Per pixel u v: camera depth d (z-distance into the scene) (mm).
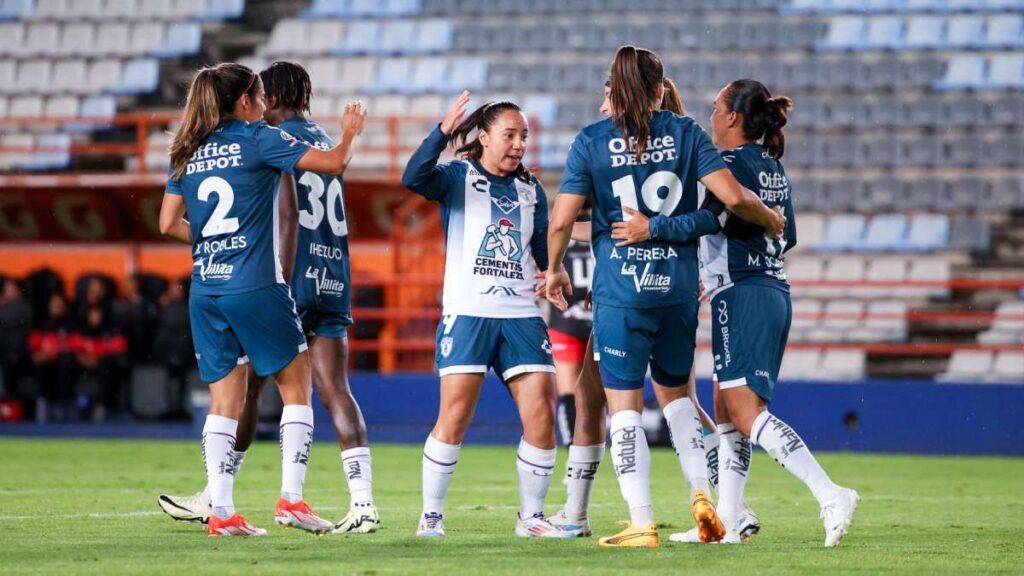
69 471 40344
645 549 19906
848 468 44906
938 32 82625
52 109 84688
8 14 88688
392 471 41312
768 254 20812
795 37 83438
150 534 22609
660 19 85938
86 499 30797
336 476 39156
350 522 22969
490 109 21703
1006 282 55000
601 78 83312
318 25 88000
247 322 21625
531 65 84125
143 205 60594
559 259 20625
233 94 21875
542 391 21797
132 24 87812
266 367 21906
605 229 20344
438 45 86625
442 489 22047
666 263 19984
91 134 82812
